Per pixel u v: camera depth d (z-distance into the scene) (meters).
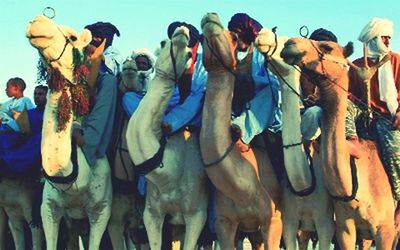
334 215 9.13
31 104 11.88
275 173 9.27
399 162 9.16
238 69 9.48
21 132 10.93
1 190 11.09
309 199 9.02
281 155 9.45
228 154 8.63
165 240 9.92
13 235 11.33
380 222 8.88
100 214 9.76
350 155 8.60
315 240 10.90
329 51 8.30
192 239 9.24
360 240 10.04
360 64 9.69
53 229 9.72
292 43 8.10
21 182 11.12
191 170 9.27
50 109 9.20
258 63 9.55
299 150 8.88
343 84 8.33
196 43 9.85
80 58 9.20
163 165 9.08
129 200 10.34
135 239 10.77
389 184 9.08
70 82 9.20
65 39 9.09
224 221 9.17
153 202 9.30
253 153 9.17
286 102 8.91
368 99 9.28
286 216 9.20
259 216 9.03
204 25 8.31
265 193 9.02
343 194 8.55
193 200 9.23
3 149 10.89
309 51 8.14
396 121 9.16
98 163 9.74
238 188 8.77
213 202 9.44
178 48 8.91
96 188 9.68
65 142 9.19
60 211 9.73
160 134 9.14
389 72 9.48
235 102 9.42
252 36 9.70
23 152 10.80
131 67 10.27
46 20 8.91
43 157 9.20
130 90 10.30
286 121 8.93
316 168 9.16
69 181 9.27
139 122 8.98
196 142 9.41
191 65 9.68
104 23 11.80
